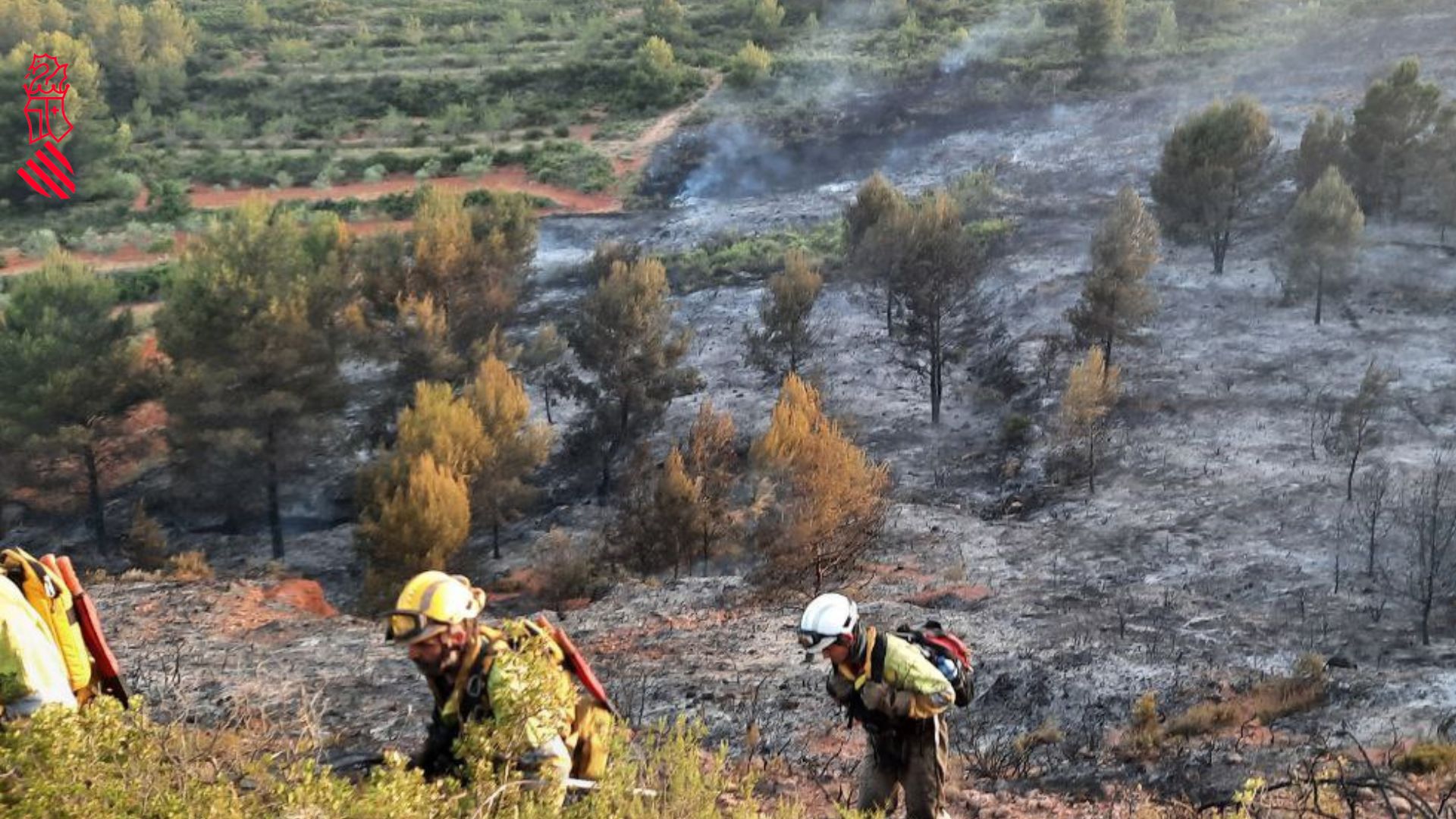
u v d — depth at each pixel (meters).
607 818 4.03
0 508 44.75
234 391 40.81
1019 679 16.44
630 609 20.03
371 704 11.95
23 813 3.29
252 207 42.75
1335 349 43.72
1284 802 8.51
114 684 4.45
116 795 3.46
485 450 34.66
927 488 38.28
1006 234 60.50
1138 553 29.92
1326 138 54.66
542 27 124.62
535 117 99.00
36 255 78.38
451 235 44.72
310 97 107.88
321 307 42.25
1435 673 17.33
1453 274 48.72
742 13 117.50
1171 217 52.84
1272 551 29.28
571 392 44.53
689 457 31.89
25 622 4.07
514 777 3.78
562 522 40.50
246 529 44.31
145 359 45.50
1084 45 86.69
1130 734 13.32
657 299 43.38
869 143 81.56
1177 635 21.92
